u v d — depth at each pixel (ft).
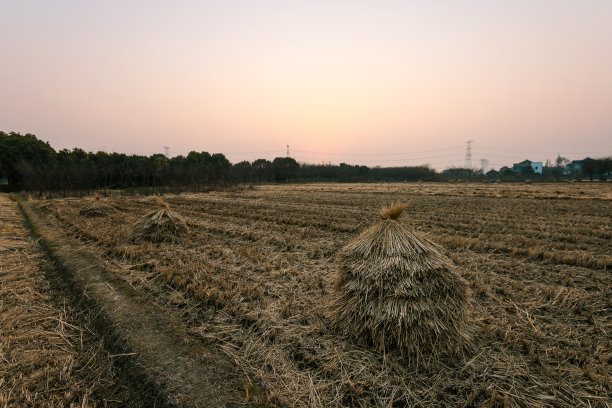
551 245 27.68
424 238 12.48
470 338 11.65
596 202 67.26
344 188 136.77
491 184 179.52
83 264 21.21
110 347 11.89
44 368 10.42
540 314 14.38
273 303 15.24
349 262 12.58
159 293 16.61
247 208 58.08
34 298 15.97
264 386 9.56
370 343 11.57
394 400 9.00
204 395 9.08
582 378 10.00
